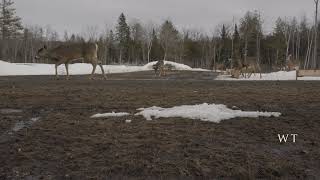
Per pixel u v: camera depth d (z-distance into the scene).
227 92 13.92
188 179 5.51
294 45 73.56
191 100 11.62
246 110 9.87
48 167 5.84
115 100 11.78
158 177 5.55
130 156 6.24
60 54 21.06
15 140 7.14
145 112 9.38
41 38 85.44
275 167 5.86
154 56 86.88
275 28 77.19
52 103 11.29
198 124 8.26
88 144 6.85
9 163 6.00
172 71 44.34
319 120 8.70
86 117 9.10
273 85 17.34
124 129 7.83
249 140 7.15
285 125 8.22
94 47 21.20
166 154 6.35
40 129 7.94
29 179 5.44
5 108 10.53
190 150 6.52
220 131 7.70
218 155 6.32
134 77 28.67
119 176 5.56
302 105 10.73
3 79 21.75
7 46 75.38
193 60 88.31
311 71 28.53
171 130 7.75
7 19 70.69
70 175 5.55
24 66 42.03
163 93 13.56
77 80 20.47
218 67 53.28
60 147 6.70
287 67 42.88
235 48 72.69
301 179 5.55
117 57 89.12
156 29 87.19
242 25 68.75
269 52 76.75
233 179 5.54
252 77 31.16
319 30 61.84
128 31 89.56
